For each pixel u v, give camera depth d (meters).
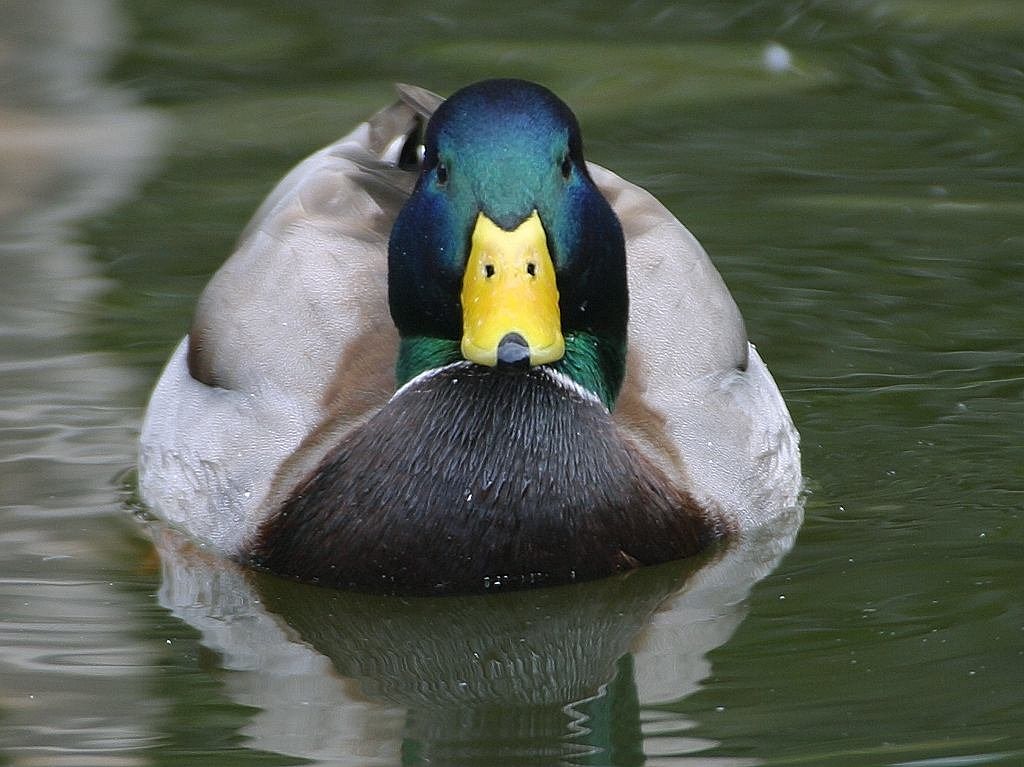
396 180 12.30
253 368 11.49
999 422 12.59
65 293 14.70
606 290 10.38
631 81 19.06
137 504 11.77
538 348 9.32
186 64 19.73
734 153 17.25
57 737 8.82
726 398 11.50
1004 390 13.06
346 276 11.62
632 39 20.20
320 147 17.53
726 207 16.11
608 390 10.71
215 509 11.17
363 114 18.28
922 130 17.64
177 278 14.95
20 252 15.36
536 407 10.30
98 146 17.62
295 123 18.12
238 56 19.98
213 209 16.20
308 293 11.59
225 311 11.86
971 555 10.72
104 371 13.48
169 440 11.67
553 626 10.10
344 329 11.41
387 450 10.41
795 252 15.29
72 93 18.95
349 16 21.06
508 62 19.55
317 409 11.15
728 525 11.05
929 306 14.36
